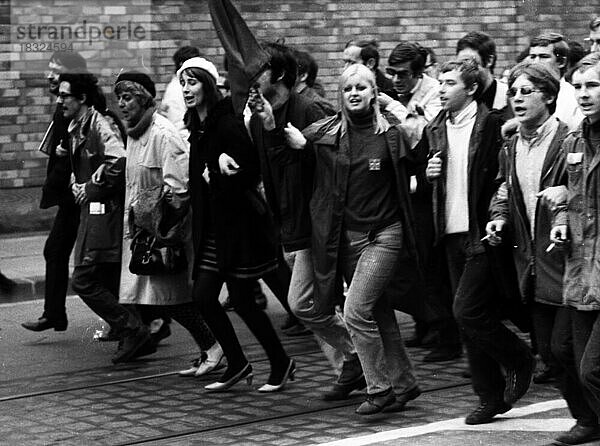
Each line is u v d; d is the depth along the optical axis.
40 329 15.03
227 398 12.28
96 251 13.78
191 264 13.29
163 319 14.48
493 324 10.73
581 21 25.03
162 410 11.90
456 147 11.65
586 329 9.66
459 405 11.73
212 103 12.08
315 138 11.24
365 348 11.12
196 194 12.22
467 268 10.84
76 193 13.95
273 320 16.17
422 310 13.56
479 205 10.95
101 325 16.11
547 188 9.94
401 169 11.04
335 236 11.18
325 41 23.08
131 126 13.37
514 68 10.41
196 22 22.00
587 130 9.64
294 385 12.73
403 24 23.69
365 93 10.93
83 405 12.16
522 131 10.33
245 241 12.07
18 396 12.53
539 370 12.52
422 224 12.62
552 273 10.05
